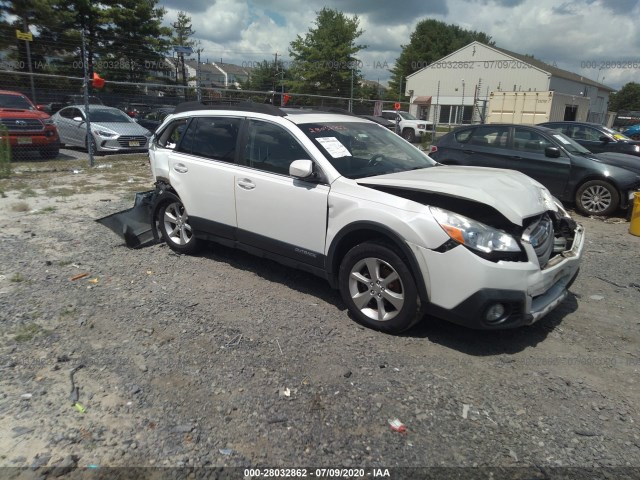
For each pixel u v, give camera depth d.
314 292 4.62
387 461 2.49
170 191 5.58
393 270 3.61
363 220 3.69
